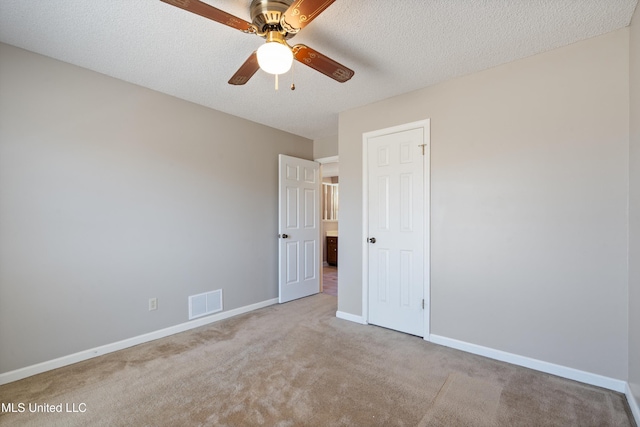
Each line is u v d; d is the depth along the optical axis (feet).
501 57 7.38
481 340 7.97
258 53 5.12
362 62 7.58
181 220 9.70
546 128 7.10
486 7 5.59
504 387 6.46
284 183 12.83
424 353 8.07
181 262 9.69
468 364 7.46
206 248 10.37
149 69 7.85
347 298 10.80
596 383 6.50
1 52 6.61
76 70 7.61
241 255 11.51
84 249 7.72
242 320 10.71
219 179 10.78
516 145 7.48
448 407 5.81
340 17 5.86
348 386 6.50
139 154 8.73
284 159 12.84
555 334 6.97
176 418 5.49
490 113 7.86
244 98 9.75
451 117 8.50
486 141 7.92
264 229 12.44
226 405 5.86
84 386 6.50
